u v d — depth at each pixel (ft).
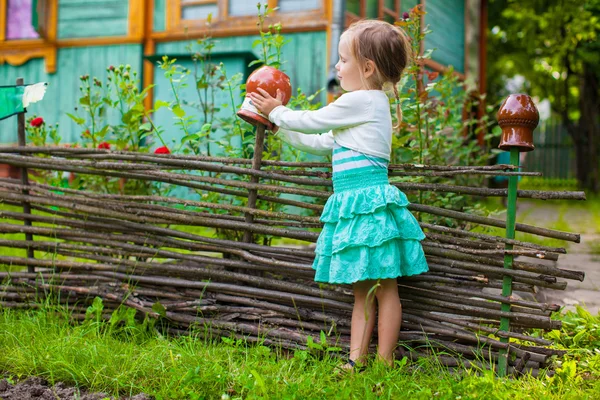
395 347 7.60
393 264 7.08
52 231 9.45
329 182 8.14
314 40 20.42
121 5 22.90
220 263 8.71
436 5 27.17
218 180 8.65
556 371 7.22
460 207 10.73
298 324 8.35
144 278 9.01
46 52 23.79
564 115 46.75
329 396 6.44
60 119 23.56
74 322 8.98
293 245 15.79
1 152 9.52
